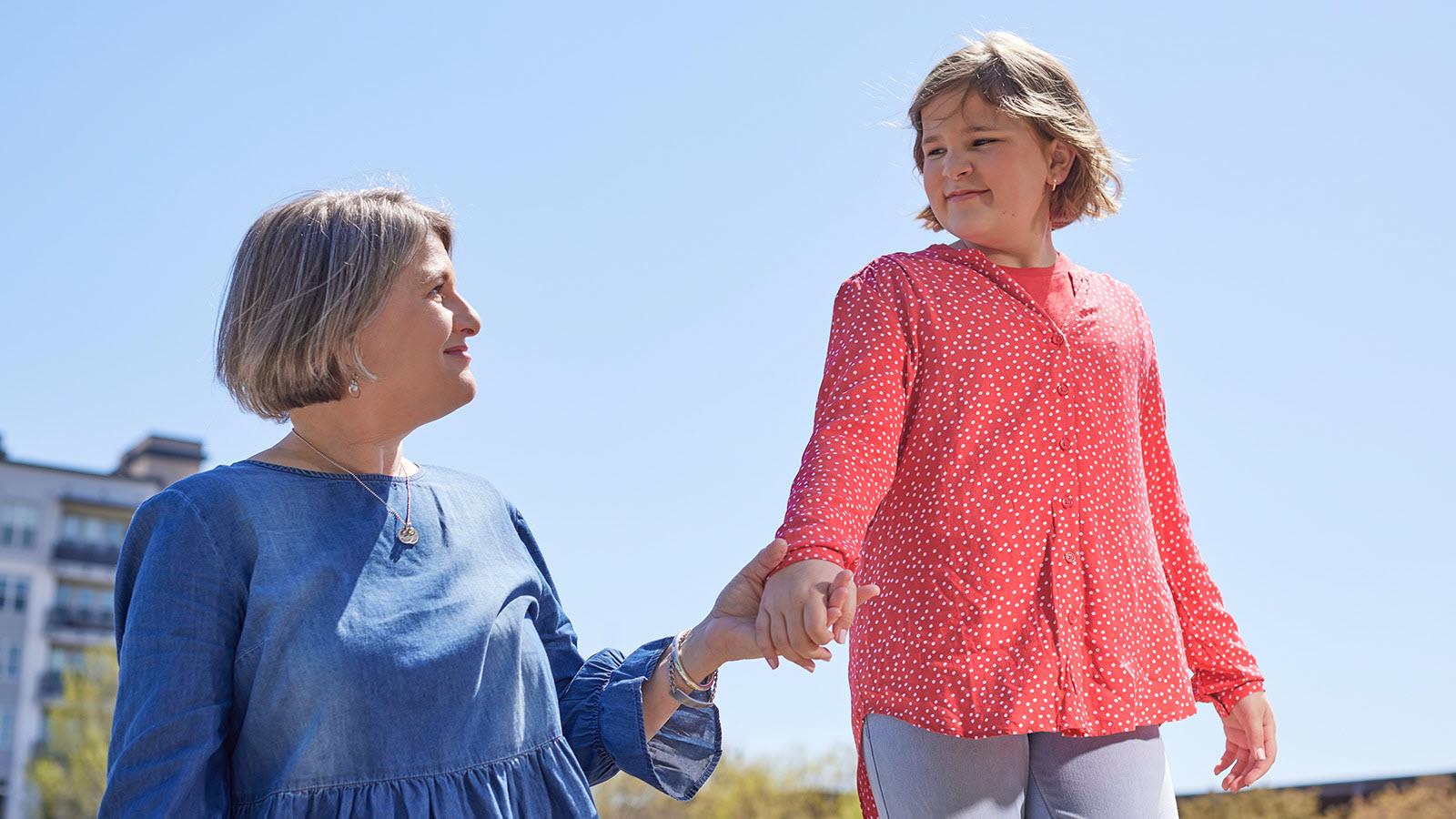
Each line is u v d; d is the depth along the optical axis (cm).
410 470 215
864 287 231
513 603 210
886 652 217
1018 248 238
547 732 206
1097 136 240
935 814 210
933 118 238
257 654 184
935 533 217
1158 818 220
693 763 222
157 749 177
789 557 196
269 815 177
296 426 206
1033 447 221
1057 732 211
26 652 5069
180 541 185
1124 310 243
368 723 185
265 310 196
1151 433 247
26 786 4319
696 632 217
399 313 200
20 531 5216
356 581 192
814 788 2134
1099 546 221
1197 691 245
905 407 222
